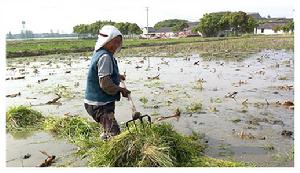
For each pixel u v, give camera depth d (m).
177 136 5.57
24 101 10.08
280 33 77.50
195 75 15.15
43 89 12.23
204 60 22.69
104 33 5.91
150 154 4.93
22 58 27.81
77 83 13.05
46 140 6.41
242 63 20.11
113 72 5.94
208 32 72.50
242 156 5.51
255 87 11.71
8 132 6.88
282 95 10.22
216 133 6.62
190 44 43.00
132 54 29.86
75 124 6.82
